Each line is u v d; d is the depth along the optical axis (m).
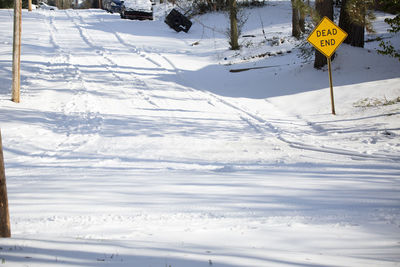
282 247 3.80
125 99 19.28
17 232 4.41
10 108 17.42
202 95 20.03
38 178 8.74
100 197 6.36
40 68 25.25
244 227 4.55
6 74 23.62
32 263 3.08
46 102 18.73
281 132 13.85
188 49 31.62
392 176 7.98
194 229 4.48
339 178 7.90
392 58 19.31
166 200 6.11
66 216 5.16
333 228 4.48
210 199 6.15
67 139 13.84
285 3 42.25
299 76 20.23
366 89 16.84
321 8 19.61
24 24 42.53
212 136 13.73
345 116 14.87
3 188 4.08
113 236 4.19
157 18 47.16
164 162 10.58
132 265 3.09
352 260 3.31
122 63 26.94
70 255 3.32
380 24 27.42
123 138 13.73
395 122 13.13
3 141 13.43
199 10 42.44
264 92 19.70
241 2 41.38
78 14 52.34
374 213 5.15
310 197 6.24
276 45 27.89
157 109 17.67
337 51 20.11
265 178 8.02
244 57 26.64
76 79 22.83
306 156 10.84
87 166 10.32
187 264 3.14
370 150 10.92
